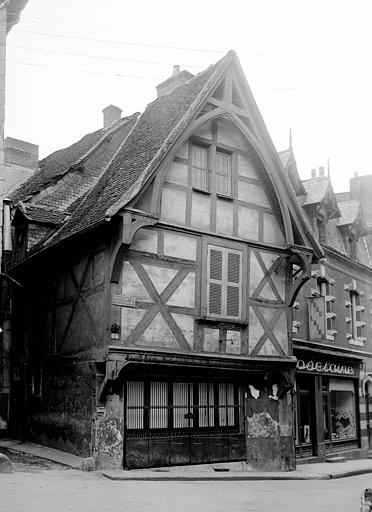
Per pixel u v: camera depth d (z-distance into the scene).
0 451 15.86
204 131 16.28
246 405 16.41
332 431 22.70
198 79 17.30
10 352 19.03
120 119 21.67
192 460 15.18
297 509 9.41
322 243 22.14
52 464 14.07
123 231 13.81
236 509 9.19
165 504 9.39
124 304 14.15
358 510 9.36
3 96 13.73
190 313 15.21
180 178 15.67
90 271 15.08
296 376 20.05
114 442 13.98
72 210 17.84
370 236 28.83
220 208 16.33
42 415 16.61
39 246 16.64
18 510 8.23
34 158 24.03
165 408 14.96
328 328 22.25
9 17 14.30
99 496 9.93
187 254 15.42
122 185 15.01
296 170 21.66
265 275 16.94
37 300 17.69
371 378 25.06
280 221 17.58
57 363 16.05
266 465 16.34
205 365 15.11
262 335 16.52
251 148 17.03
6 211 14.22
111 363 13.65
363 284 25.62
